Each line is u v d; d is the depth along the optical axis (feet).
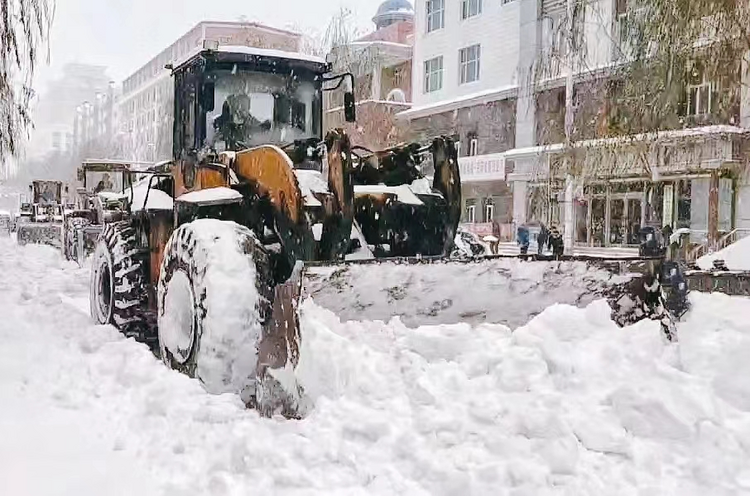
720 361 14.73
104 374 15.51
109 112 195.11
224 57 19.85
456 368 11.71
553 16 81.51
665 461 9.59
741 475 9.29
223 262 14.64
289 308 13.52
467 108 90.89
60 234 75.41
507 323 15.06
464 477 9.05
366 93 107.86
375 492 9.04
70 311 24.12
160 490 9.41
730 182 62.49
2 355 17.06
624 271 15.52
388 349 12.43
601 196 73.36
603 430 10.05
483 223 88.07
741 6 37.06
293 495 9.00
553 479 9.11
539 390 10.96
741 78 40.96
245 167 17.33
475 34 92.07
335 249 15.33
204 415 12.20
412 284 14.34
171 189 21.90
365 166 19.94
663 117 42.52
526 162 77.87
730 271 37.27
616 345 12.03
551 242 64.34
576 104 54.70
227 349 14.07
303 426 11.02
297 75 20.89
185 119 20.76
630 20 42.50
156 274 20.81
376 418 10.57
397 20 141.18
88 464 10.34
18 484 9.64
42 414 12.75
